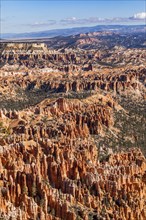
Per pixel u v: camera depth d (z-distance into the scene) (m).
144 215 127.12
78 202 124.06
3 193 113.38
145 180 141.75
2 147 133.25
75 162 136.75
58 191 125.94
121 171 141.50
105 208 124.25
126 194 130.25
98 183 130.50
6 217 104.31
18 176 121.44
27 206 111.75
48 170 133.25
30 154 134.25
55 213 116.19
